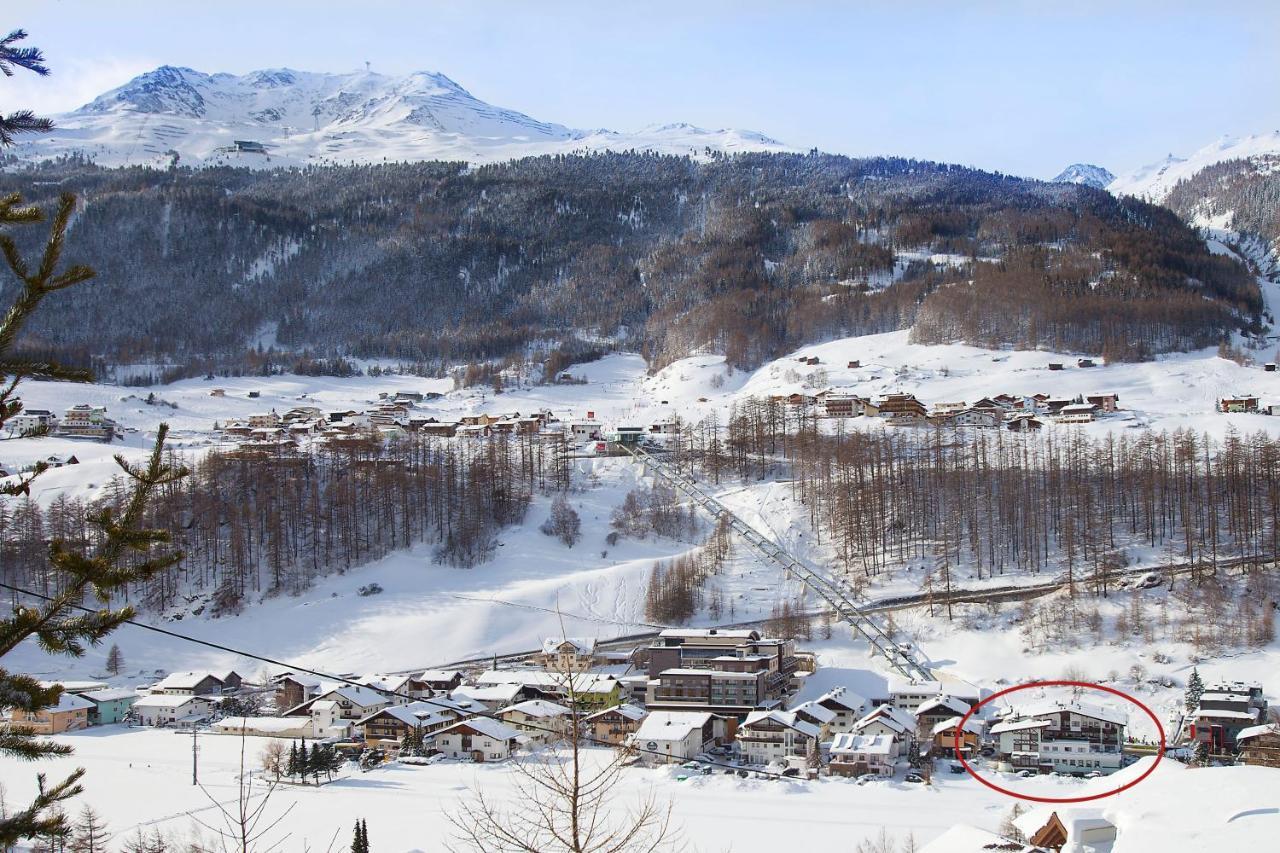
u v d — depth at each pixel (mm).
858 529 165625
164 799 93750
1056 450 179500
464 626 152125
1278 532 141875
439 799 90938
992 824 78938
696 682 121438
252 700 136625
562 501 191625
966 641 134000
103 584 16266
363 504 187250
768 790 91188
